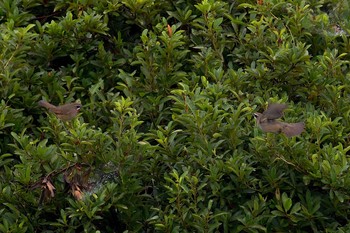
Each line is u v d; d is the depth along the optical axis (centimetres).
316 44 1543
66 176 1207
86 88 1464
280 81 1425
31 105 1409
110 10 1516
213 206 1257
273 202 1238
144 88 1426
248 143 1318
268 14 1535
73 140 1230
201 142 1266
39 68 1477
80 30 1486
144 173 1281
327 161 1213
